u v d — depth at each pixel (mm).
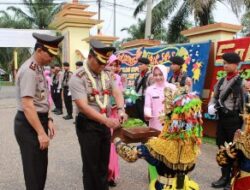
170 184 3012
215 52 8289
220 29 8188
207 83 8391
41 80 3703
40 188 3781
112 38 13844
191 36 9203
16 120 3729
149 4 18156
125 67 11391
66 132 8953
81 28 15031
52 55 3613
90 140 3840
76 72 3842
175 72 6055
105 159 4004
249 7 19109
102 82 3912
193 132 2908
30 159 3680
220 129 5148
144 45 11242
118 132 3660
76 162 6316
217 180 5402
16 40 17562
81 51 14422
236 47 7641
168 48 9398
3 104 15461
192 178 5527
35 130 3674
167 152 2904
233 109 4949
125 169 5945
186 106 2822
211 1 19203
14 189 5039
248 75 7215
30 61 3635
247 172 3037
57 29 17219
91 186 3928
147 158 3029
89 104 3832
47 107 3834
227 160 3123
